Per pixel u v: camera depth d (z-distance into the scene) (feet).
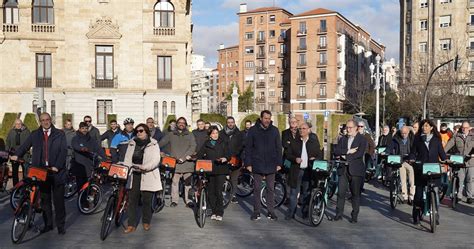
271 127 35.86
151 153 31.24
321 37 283.38
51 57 125.90
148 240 29.22
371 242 29.30
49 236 30.04
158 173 32.07
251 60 334.03
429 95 151.43
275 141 35.70
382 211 41.04
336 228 33.50
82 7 125.59
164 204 41.98
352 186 35.63
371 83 234.99
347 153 35.42
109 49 127.44
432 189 33.24
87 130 42.29
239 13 337.11
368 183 60.64
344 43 286.66
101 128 126.21
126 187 31.40
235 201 44.96
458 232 32.48
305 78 287.89
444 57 174.40
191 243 28.50
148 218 32.01
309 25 286.46
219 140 35.58
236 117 162.61
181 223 34.63
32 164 29.50
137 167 30.71
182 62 129.59
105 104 127.13
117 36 126.21
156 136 47.85
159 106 128.67
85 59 125.80
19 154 29.76
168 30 128.67
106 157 42.91
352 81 292.61
